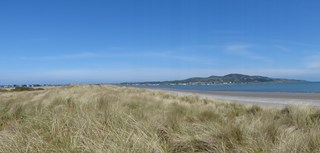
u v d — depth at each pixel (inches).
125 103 653.3
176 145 285.4
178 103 753.6
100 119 330.3
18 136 275.7
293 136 270.1
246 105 764.0
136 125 307.0
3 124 394.3
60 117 337.7
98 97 692.7
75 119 320.5
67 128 300.7
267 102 1202.6
